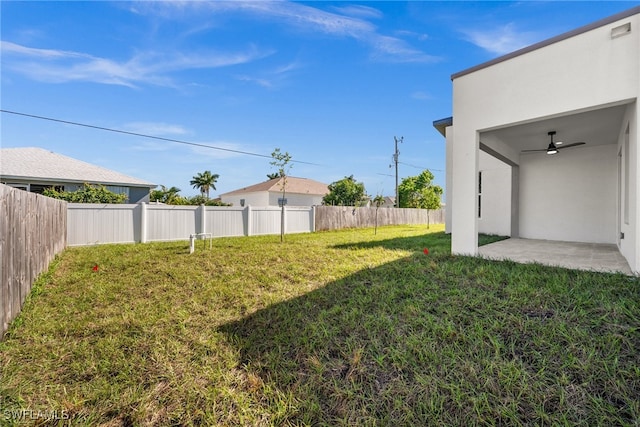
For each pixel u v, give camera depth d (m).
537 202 9.05
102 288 4.31
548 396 1.83
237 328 3.00
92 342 2.69
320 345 2.59
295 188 28.44
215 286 4.43
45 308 3.50
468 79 5.80
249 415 1.79
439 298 3.52
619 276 3.96
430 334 2.66
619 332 2.47
